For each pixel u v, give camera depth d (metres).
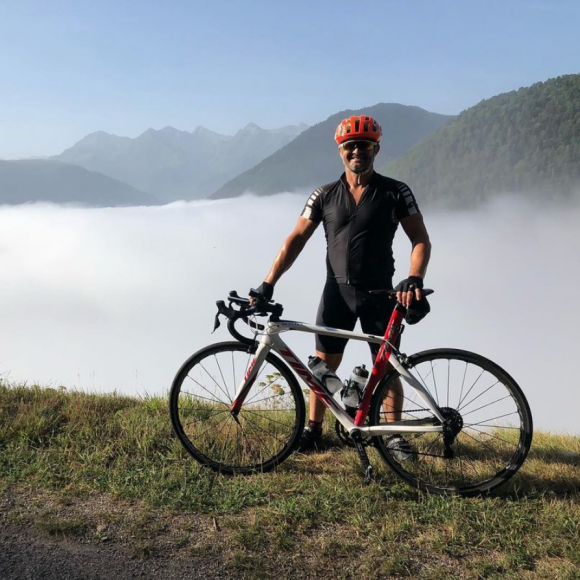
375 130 3.91
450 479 3.68
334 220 4.09
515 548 2.97
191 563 2.88
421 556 2.94
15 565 2.81
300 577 2.78
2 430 4.19
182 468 3.79
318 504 3.37
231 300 3.87
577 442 5.19
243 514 3.31
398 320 3.66
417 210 4.00
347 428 3.68
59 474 3.69
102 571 2.80
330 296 4.20
